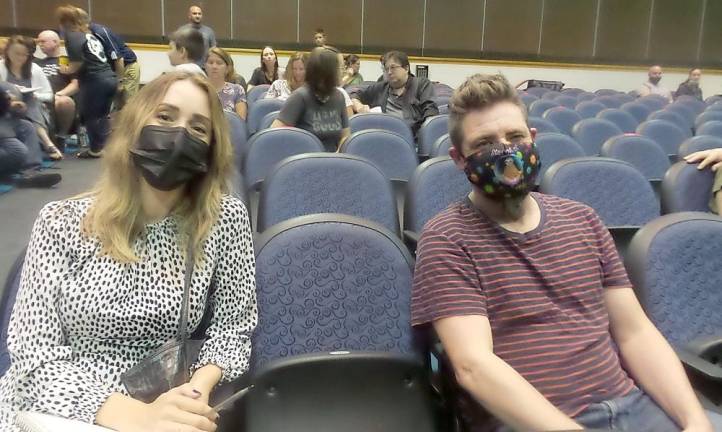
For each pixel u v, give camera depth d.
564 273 1.38
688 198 2.28
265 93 6.51
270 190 2.21
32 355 1.15
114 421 1.10
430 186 2.29
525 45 11.55
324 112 3.62
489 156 1.39
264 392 1.33
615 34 11.97
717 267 1.63
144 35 9.59
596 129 4.20
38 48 8.70
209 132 1.30
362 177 2.27
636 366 1.40
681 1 12.13
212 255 1.31
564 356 1.33
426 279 1.38
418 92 4.97
